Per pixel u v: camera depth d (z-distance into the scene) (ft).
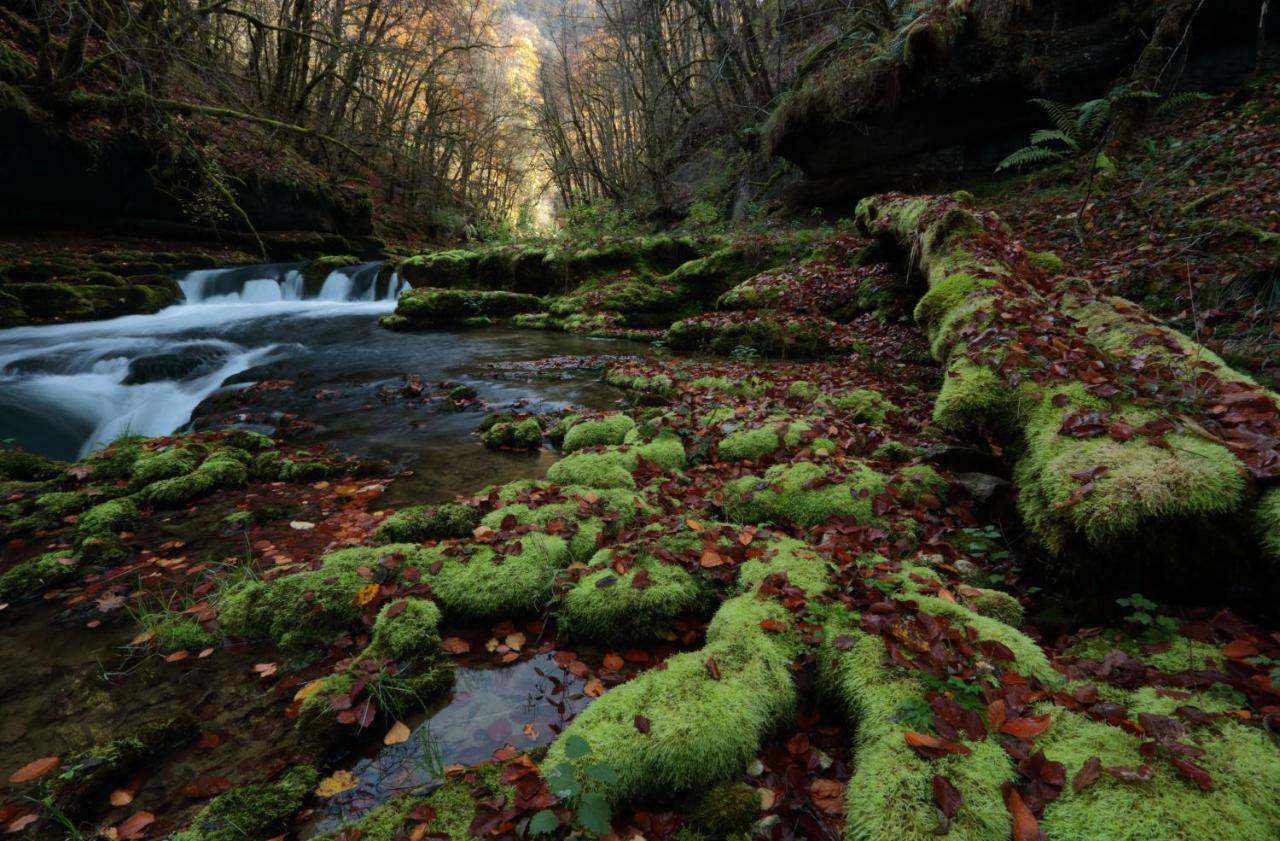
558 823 5.40
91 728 8.00
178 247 55.52
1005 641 7.53
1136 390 10.38
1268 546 7.23
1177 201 25.53
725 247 45.98
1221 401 9.52
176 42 47.21
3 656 9.48
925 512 11.91
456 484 16.12
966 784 5.61
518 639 9.61
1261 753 5.59
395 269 59.57
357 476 16.79
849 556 10.08
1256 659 6.79
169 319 39.99
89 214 49.83
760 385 22.56
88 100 45.39
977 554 10.73
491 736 7.73
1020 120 42.52
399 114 109.09
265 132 70.44
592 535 11.76
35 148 43.62
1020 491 10.46
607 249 48.98
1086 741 5.99
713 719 6.73
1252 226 20.25
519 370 30.14
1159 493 7.77
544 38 159.84
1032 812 5.42
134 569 12.03
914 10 48.01
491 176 154.10
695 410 19.57
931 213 26.07
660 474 15.07
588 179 123.54
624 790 6.24
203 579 11.66
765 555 10.36
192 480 15.43
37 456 17.60
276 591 10.27
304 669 9.05
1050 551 8.95
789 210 55.57
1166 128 33.58
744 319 34.65
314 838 5.99
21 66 44.37
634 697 7.14
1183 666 6.99
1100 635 7.97
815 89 48.49
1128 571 8.16
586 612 9.56
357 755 7.50
